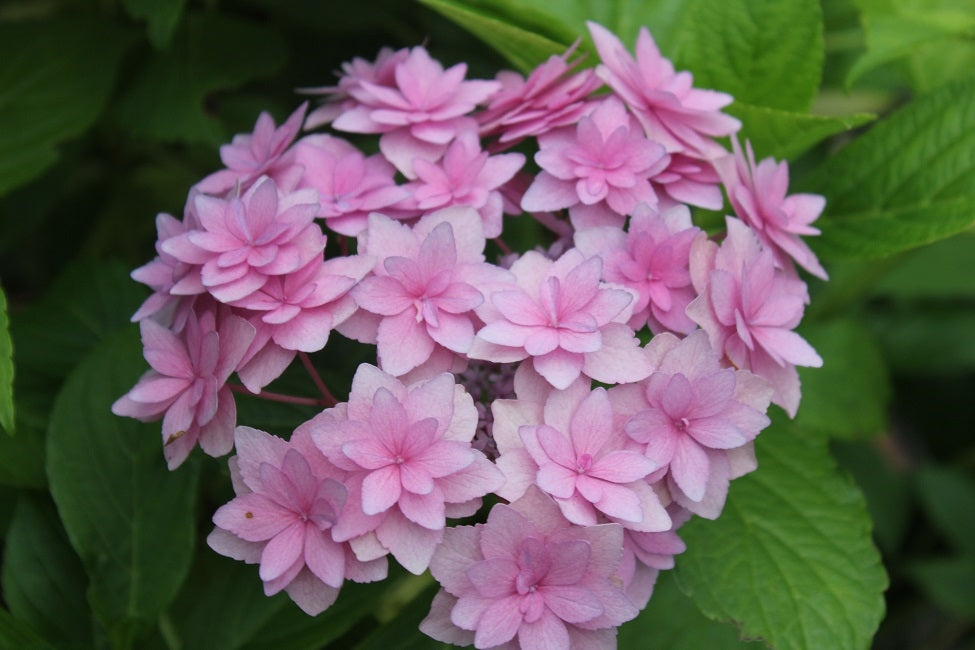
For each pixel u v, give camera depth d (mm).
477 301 436
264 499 427
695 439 439
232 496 544
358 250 457
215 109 594
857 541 506
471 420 428
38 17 597
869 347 658
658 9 583
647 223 457
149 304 464
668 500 441
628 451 430
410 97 494
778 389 468
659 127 489
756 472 523
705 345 436
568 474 425
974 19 555
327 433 419
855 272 643
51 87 579
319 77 636
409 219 480
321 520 421
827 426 643
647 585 451
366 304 437
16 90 576
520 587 420
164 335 449
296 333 437
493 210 475
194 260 446
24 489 505
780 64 541
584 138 476
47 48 585
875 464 730
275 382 502
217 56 597
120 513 502
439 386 424
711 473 443
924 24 559
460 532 422
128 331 520
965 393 780
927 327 742
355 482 423
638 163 475
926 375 781
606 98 492
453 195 472
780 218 480
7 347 441
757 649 531
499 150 502
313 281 441
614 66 490
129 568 499
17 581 493
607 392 438
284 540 426
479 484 420
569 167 478
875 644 780
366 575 422
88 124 574
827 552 503
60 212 638
